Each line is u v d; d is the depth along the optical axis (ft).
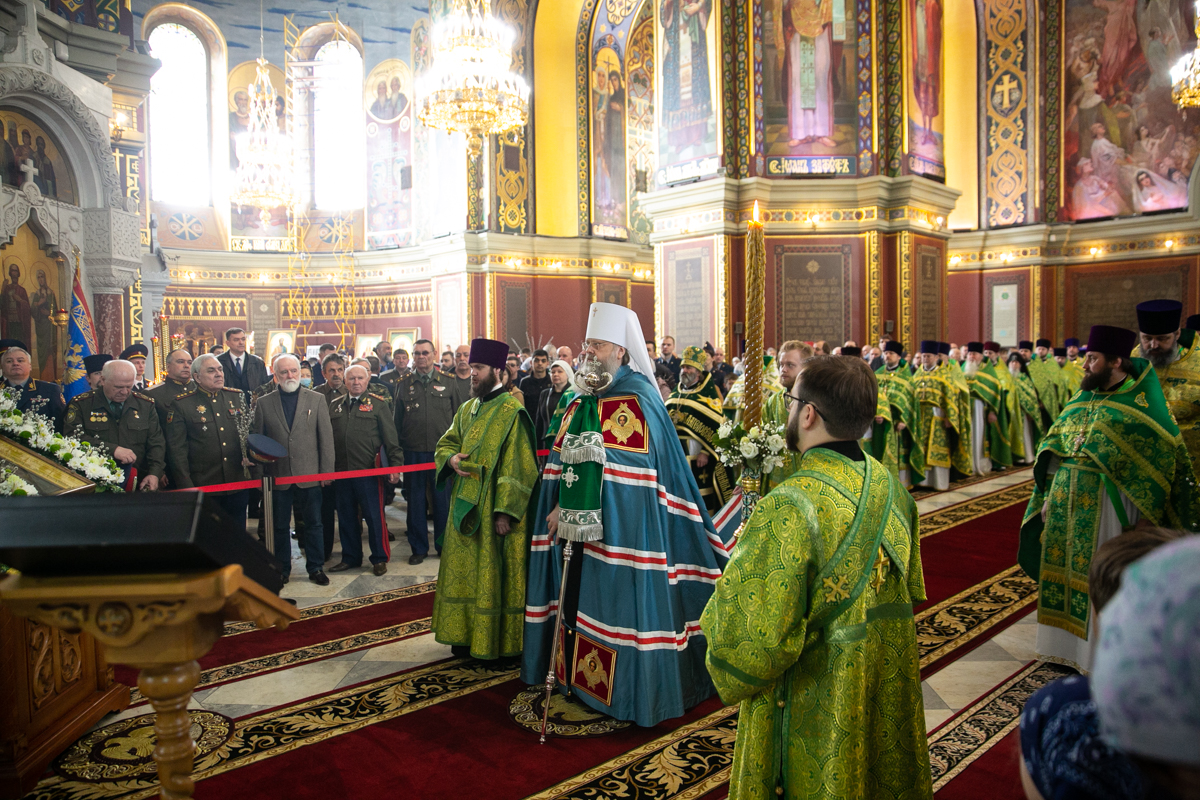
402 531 27.53
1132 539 4.22
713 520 14.17
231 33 78.84
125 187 37.93
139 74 38.22
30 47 25.55
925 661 14.66
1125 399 12.97
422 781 10.46
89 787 10.40
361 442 21.93
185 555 5.11
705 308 49.52
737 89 48.80
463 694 13.30
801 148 49.62
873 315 48.57
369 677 14.07
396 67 76.02
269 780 10.52
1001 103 67.97
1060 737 3.49
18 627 10.36
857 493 6.48
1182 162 61.26
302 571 22.03
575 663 12.63
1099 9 63.87
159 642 5.41
